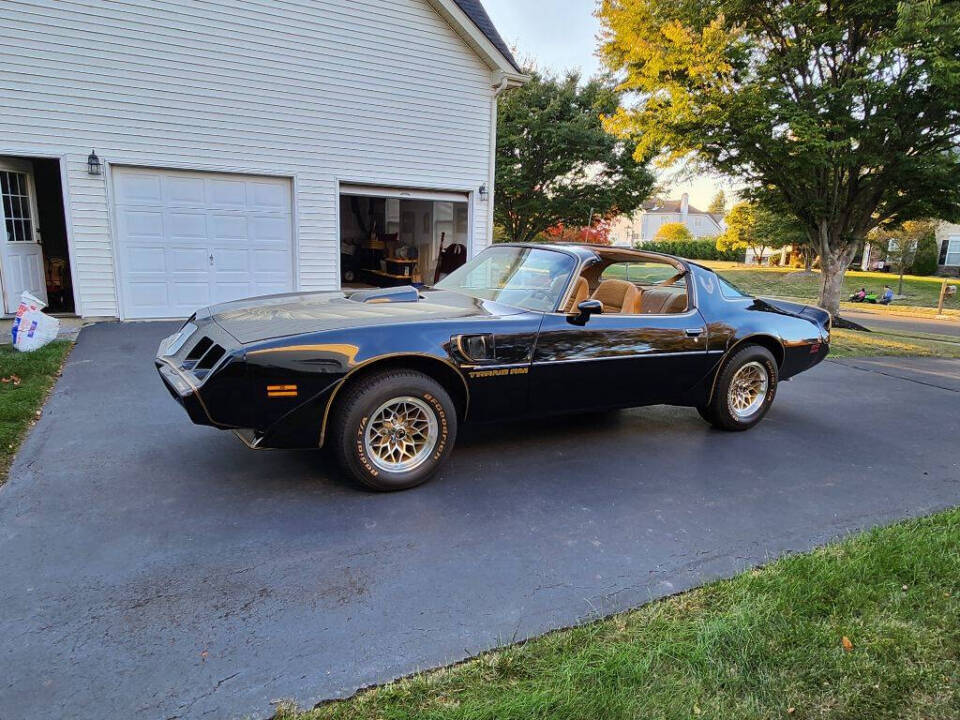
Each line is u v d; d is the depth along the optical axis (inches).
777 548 119.6
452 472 151.0
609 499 139.6
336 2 379.6
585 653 85.1
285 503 129.4
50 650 82.7
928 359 363.9
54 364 235.1
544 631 91.0
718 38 392.8
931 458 179.2
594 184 789.2
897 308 800.9
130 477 139.3
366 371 131.2
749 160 446.6
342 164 400.8
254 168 374.9
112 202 343.0
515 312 153.9
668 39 427.8
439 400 137.0
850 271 1401.3
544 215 821.9
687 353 175.6
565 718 72.9
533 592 101.5
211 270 376.2
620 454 169.5
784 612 95.2
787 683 80.1
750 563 113.2
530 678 80.4
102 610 91.8
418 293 168.9
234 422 122.6
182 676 79.1
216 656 83.1
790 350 201.0
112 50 328.8
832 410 230.7
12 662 80.0
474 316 146.3
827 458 174.9
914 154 433.7
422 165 428.1
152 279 360.8
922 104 397.7
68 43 319.0
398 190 427.8
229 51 356.2
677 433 191.6
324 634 88.7
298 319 136.5
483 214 459.2
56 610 91.3
